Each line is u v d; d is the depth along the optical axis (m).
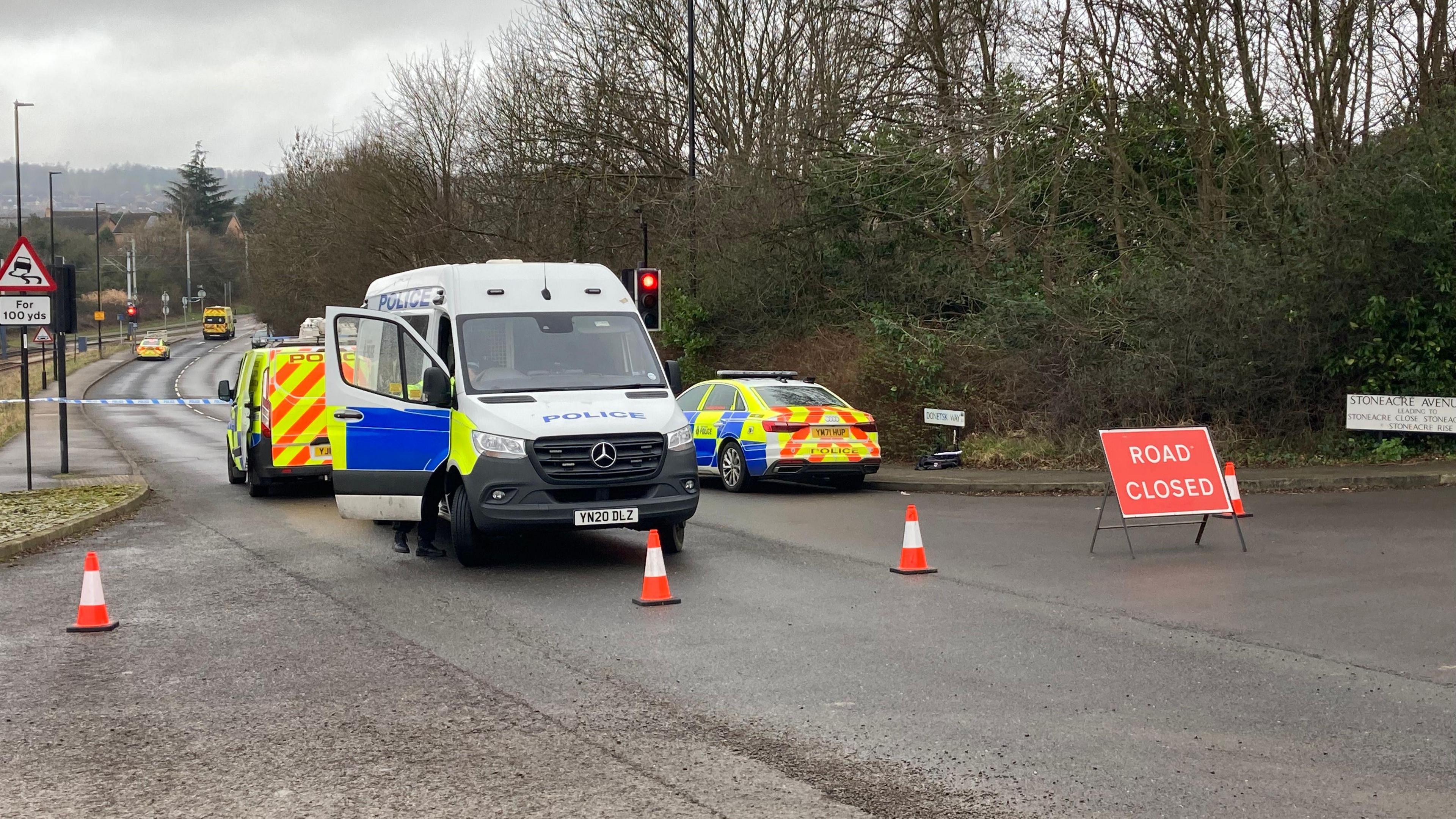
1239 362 18.95
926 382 22.34
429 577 10.67
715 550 12.02
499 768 5.52
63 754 5.78
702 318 29.48
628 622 8.66
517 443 10.72
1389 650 7.55
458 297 11.96
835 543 12.43
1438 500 14.51
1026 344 21.52
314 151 64.12
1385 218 17.97
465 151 43.19
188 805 5.09
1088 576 10.32
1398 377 18.44
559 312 12.16
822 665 7.35
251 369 18.31
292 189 64.44
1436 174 17.69
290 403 17.25
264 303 81.56
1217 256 19.67
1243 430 19.14
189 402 21.88
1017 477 17.66
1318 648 7.62
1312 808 4.93
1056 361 20.84
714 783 5.29
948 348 22.84
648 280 20.34
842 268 27.45
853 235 26.86
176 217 153.12
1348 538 11.97
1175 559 11.06
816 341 26.64
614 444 10.86
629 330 12.30
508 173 37.97
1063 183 23.61
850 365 24.52
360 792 5.21
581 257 36.19
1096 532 11.57
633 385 11.82
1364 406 18.27
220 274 146.75
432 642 8.09
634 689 6.84
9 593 10.06
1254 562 10.83
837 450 17.06
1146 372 19.50
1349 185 18.34
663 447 11.09
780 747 5.79
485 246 40.97
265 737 6.03
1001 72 24.20
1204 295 19.38
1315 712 6.27
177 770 5.53
